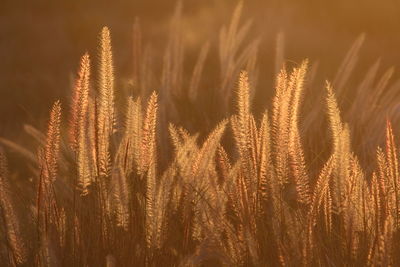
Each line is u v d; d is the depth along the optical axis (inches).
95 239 94.5
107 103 94.2
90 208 96.2
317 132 112.6
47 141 93.7
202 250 91.1
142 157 93.9
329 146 110.0
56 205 95.8
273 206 92.1
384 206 91.4
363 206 91.7
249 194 92.4
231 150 110.0
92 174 94.0
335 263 92.4
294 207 97.4
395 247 90.7
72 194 102.0
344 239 93.0
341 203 92.1
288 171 93.8
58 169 108.3
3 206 92.9
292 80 92.6
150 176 92.3
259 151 92.5
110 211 93.9
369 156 108.9
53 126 93.6
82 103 93.4
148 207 92.2
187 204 93.4
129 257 93.6
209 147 92.5
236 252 91.5
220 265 94.4
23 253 93.0
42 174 94.2
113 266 89.2
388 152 91.4
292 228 91.0
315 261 91.8
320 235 93.3
